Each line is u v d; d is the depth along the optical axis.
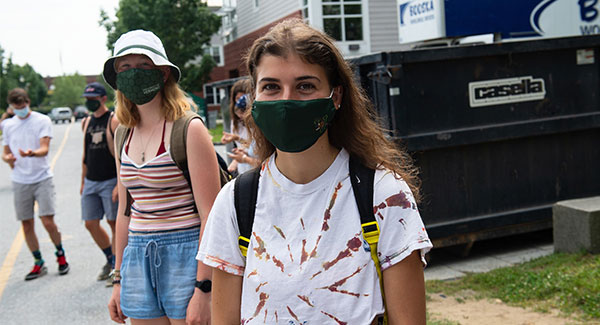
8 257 7.30
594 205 5.07
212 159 2.57
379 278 1.52
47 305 5.36
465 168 5.49
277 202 1.60
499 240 6.26
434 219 5.42
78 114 64.12
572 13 6.79
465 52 5.27
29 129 6.14
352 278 1.50
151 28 29.41
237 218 1.64
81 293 5.65
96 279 6.09
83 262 6.81
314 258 1.51
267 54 1.57
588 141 5.88
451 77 5.33
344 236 1.53
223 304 1.68
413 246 1.49
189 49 29.50
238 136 5.33
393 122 5.15
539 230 6.36
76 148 25.75
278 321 1.53
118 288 2.83
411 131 5.20
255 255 1.59
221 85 9.30
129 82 2.55
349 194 1.56
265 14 24.17
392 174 1.58
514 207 5.66
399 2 7.42
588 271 4.45
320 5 18.45
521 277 4.72
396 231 1.52
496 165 5.59
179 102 2.65
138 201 2.65
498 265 5.37
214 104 37.09
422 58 5.14
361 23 18.91
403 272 1.51
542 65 5.60
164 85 2.65
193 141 2.53
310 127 1.54
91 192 5.70
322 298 1.50
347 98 1.65
